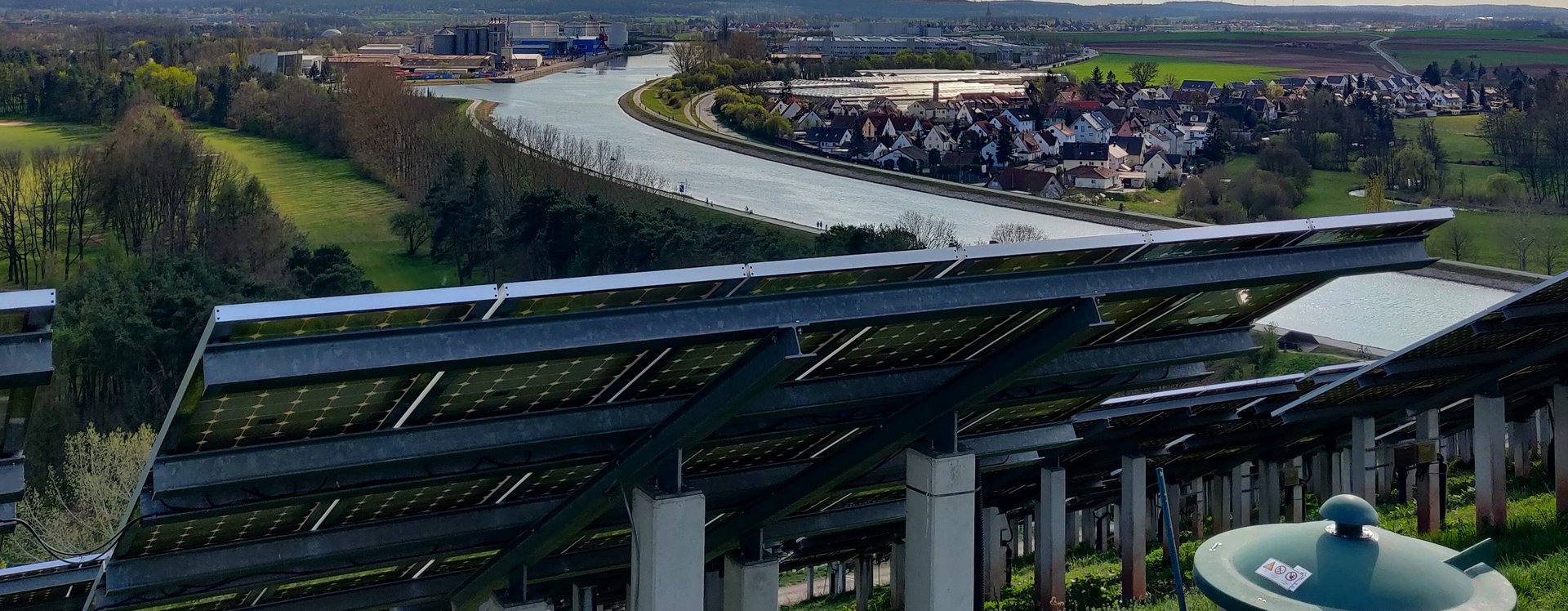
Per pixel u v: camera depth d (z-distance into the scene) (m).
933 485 24.09
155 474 19.41
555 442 21.23
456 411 20.56
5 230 151.12
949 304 21.00
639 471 22.30
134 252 151.50
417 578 27.22
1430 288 153.38
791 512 27.44
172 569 22.89
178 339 101.31
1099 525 42.81
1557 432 31.14
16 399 16.64
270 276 131.38
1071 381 26.80
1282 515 40.88
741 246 139.25
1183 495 43.16
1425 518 33.03
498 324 18.52
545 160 188.62
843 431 24.97
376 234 172.50
